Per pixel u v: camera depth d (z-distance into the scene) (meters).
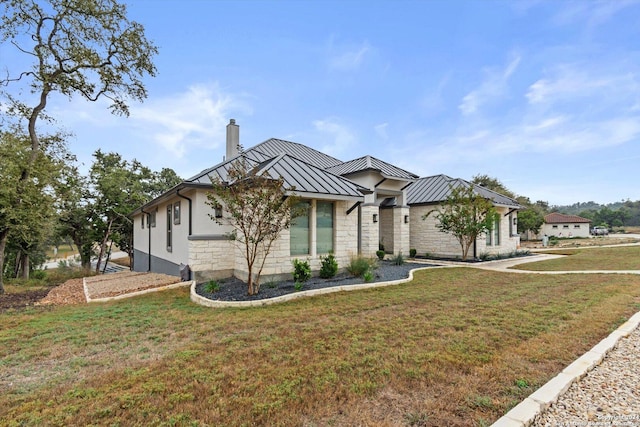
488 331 5.17
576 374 3.63
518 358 4.12
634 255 18.12
